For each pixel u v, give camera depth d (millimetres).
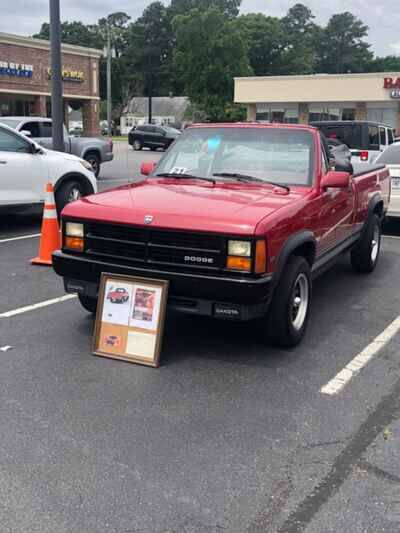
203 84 66812
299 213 4895
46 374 4438
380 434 3689
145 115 95812
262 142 5855
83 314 5809
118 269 4680
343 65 110562
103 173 20812
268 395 4188
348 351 5055
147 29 99938
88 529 2787
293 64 81562
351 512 2934
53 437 3562
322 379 4480
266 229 4348
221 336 5312
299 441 3582
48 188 7598
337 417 3896
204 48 65750
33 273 7254
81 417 3811
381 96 37531
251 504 2979
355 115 39156
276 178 5562
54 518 2855
